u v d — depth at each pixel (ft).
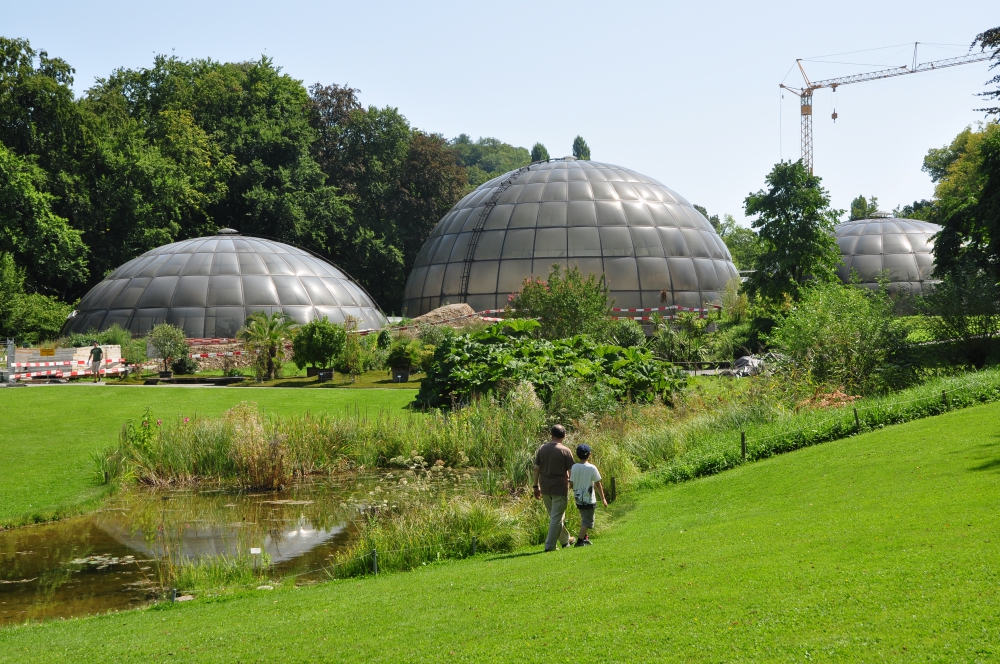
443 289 155.63
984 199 95.14
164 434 54.39
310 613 23.67
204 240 142.72
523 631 18.98
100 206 168.14
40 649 22.33
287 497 47.16
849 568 20.26
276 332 94.17
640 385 69.72
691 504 37.06
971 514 24.08
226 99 203.72
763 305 124.67
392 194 222.48
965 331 70.64
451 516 36.22
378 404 72.54
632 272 147.13
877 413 48.96
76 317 133.59
